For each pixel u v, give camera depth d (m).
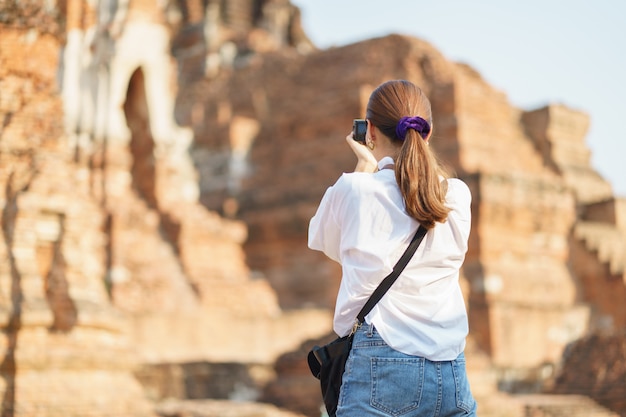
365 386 4.94
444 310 5.09
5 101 20.31
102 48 34.50
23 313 18.73
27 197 19.77
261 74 57.12
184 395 28.91
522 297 44.56
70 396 18.92
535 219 46.88
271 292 37.72
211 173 53.12
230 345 33.53
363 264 5.08
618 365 37.75
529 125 56.47
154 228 34.66
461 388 4.99
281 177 51.06
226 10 72.44
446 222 5.16
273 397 30.70
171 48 67.12
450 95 49.22
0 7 20.38
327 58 54.06
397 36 52.22
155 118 36.59
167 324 31.58
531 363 43.72
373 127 5.50
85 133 33.59
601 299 48.69
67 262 20.27
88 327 20.14
